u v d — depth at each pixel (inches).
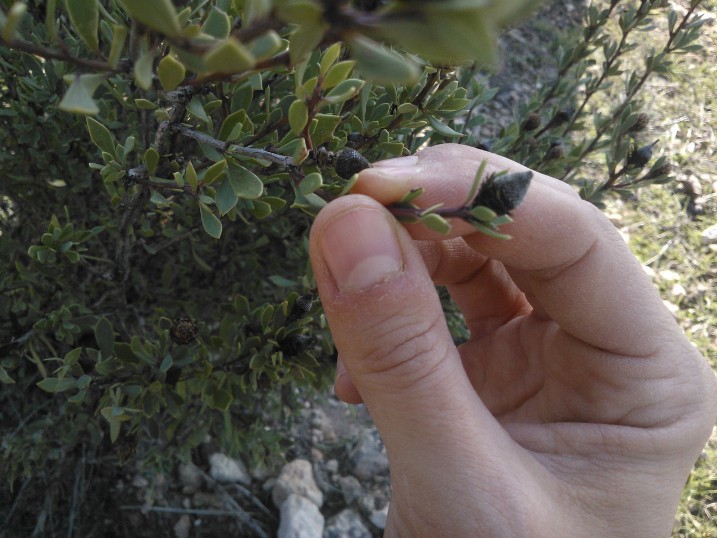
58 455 8.6
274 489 10.0
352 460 10.8
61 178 7.9
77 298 7.9
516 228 5.0
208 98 5.4
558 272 5.3
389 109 5.3
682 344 5.6
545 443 5.6
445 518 4.8
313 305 6.2
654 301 5.5
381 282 4.2
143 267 8.9
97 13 2.5
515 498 4.7
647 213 15.3
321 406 11.4
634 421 5.5
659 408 5.5
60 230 5.9
